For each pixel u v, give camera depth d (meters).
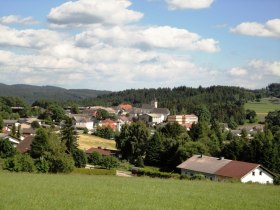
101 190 40.50
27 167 64.62
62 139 109.50
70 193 37.25
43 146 90.25
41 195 35.06
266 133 129.62
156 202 33.91
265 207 34.03
